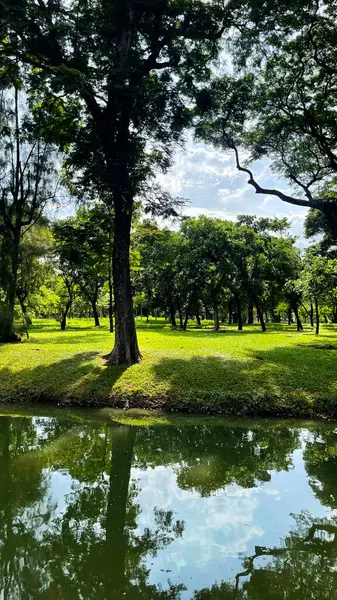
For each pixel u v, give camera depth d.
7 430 9.21
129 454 7.84
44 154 20.06
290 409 9.95
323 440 8.50
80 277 33.31
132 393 10.88
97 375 12.02
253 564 4.38
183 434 8.89
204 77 13.88
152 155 13.22
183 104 13.03
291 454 7.79
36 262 22.94
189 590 3.98
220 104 14.93
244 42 13.66
